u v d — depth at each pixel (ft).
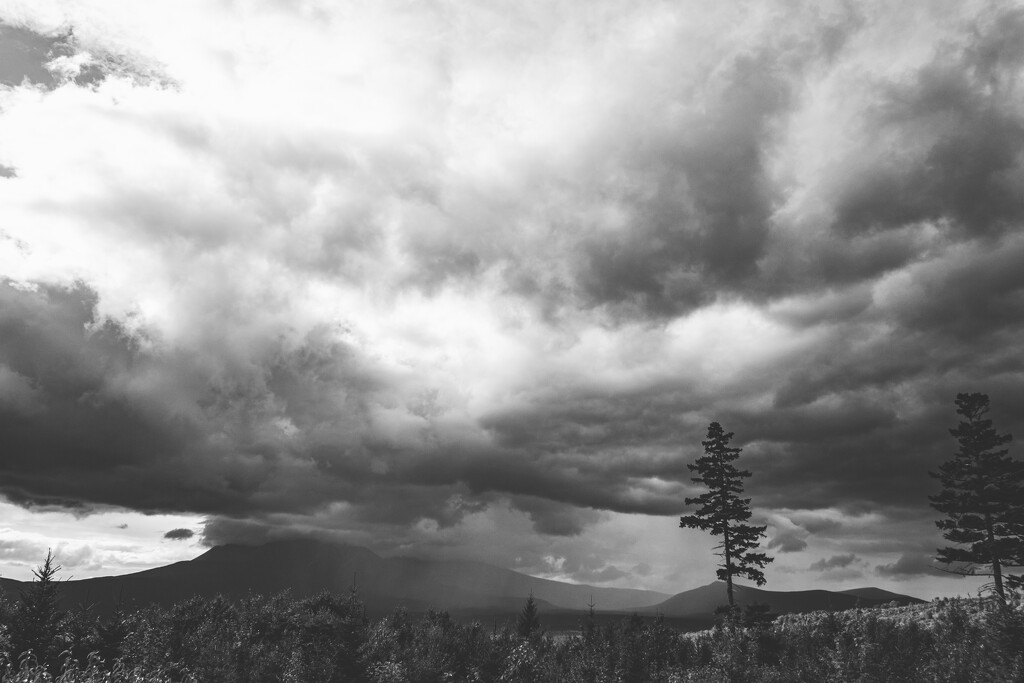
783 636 91.97
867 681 67.82
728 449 161.17
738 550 154.40
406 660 80.59
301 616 89.25
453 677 84.07
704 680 85.10
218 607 94.53
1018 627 59.16
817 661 78.64
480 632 100.42
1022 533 138.72
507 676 87.35
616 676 90.43
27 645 55.42
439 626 104.32
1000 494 139.13
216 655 72.59
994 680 55.77
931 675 62.34
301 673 73.00
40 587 61.05
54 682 49.34
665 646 100.17
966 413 153.38
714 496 158.20
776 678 79.82
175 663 65.72
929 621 108.17
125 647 63.67
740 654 88.17
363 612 93.86
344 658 77.20
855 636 80.48
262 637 84.99
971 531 142.61
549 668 93.04
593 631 111.14
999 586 131.75
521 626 119.24
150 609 85.05
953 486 149.07
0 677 48.26
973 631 65.67
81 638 61.77
